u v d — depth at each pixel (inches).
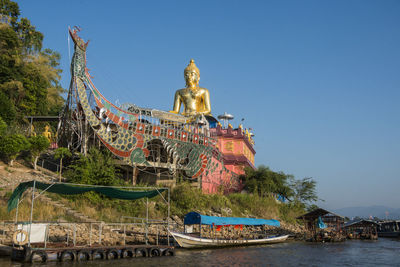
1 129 1307.8
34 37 2119.8
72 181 1250.0
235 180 2220.7
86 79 1375.5
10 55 1790.1
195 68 2284.7
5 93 1713.8
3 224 940.6
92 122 1347.2
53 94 2214.6
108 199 1279.5
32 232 852.6
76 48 1350.9
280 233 1860.2
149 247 977.5
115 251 915.4
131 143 1439.5
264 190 2209.6
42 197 1142.3
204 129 1831.9
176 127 1656.0
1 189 1101.1
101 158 1349.7
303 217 2016.5
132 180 1574.8
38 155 1392.7
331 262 1068.5
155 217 1327.5
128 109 1508.4
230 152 2391.7
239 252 1187.3
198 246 1170.6
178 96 2267.5
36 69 1919.3
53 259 829.8
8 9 2075.5
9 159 1396.4
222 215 1604.3
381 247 1617.9
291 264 992.9
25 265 753.0
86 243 935.7
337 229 2090.3
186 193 1510.8
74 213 1122.0
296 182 2623.0
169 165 1577.3
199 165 1726.1
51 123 2079.2
